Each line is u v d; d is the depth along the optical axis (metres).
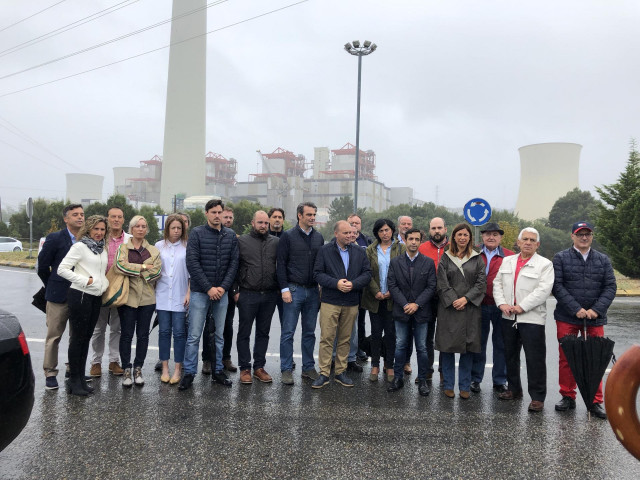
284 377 5.07
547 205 96.81
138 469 3.07
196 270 4.78
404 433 3.76
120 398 4.46
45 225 38.62
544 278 4.47
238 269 5.13
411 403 4.54
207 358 5.18
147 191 181.62
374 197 167.12
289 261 5.15
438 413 4.26
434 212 65.12
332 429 3.80
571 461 3.31
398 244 5.66
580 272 4.53
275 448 3.42
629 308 10.95
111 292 4.73
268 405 4.35
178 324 5.06
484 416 4.20
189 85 106.19
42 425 3.77
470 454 3.39
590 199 63.12
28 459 3.20
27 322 8.00
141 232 5.00
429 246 5.75
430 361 5.43
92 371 5.15
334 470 3.10
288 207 157.00
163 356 5.05
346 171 175.50
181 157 105.56
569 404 4.44
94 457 3.24
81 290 4.48
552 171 98.69
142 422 3.87
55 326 4.73
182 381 4.77
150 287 5.00
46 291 4.80
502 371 5.09
